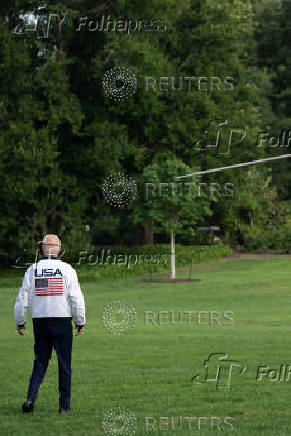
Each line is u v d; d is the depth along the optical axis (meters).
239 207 188.38
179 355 46.56
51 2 156.12
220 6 178.88
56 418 29.75
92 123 158.38
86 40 164.12
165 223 124.44
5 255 150.50
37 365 30.95
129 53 152.50
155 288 107.56
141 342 53.47
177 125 161.38
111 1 162.75
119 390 35.53
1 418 29.78
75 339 55.31
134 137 169.25
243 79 192.12
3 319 72.31
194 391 35.34
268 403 32.81
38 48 157.75
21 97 153.25
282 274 126.94
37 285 30.86
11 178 147.25
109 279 124.38
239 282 114.19
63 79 153.88
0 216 150.38
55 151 151.25
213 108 167.00
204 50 175.38
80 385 36.88
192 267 146.00
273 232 183.38
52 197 153.25
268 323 65.75
